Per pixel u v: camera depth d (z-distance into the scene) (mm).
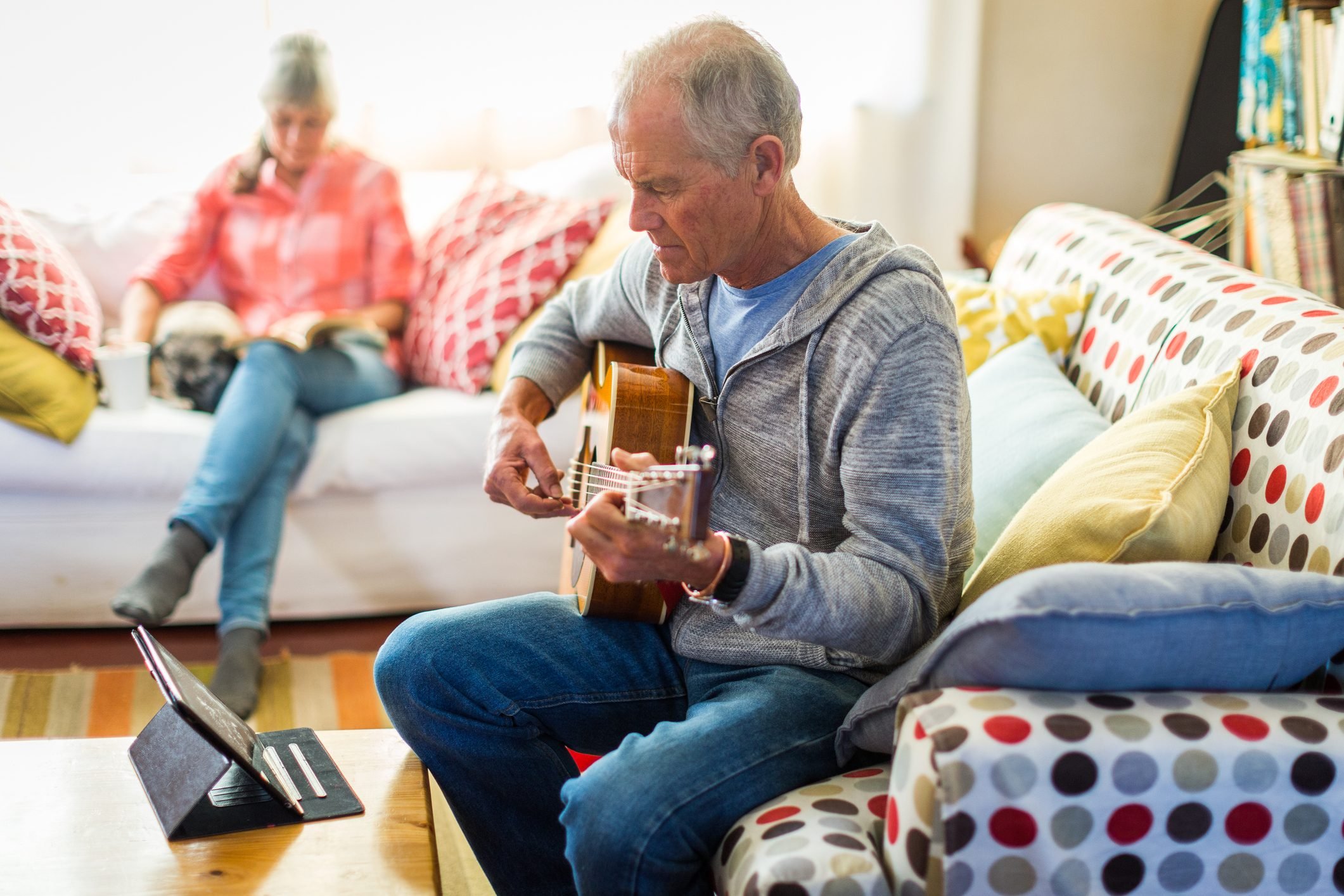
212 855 1108
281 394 2250
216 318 2447
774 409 1286
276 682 2207
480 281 2465
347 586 2408
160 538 2312
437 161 3035
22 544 2281
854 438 1196
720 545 1090
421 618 1396
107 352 2312
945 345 1190
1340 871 994
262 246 2551
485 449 2365
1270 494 1253
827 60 2916
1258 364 1351
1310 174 2170
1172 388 1495
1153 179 3064
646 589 1374
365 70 2930
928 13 2791
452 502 2396
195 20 2826
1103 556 1130
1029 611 955
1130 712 967
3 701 2090
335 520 2371
